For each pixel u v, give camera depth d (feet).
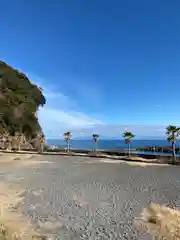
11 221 51.78
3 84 310.45
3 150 255.91
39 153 232.73
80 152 272.72
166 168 132.98
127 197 73.26
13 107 302.45
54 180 100.12
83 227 50.21
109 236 45.91
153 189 83.46
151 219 53.62
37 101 347.77
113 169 129.70
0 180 100.58
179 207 63.82
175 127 177.06
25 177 107.65
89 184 91.66
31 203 66.54
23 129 306.55
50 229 48.93
